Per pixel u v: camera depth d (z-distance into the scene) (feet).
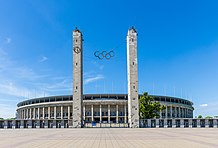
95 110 442.50
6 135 128.77
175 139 92.84
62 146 72.64
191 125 266.98
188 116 543.80
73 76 276.41
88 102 437.58
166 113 456.86
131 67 279.69
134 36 286.66
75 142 85.15
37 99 492.95
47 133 147.13
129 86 279.49
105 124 332.39
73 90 273.95
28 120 271.08
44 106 472.44
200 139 92.02
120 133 140.05
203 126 266.98
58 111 460.96
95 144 77.25
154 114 308.40
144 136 111.86
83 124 283.18
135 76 278.26
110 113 438.40
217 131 156.04
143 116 307.37
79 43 282.36
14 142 86.79
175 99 491.72
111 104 437.17
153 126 268.21
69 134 134.62
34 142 86.43
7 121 268.82
